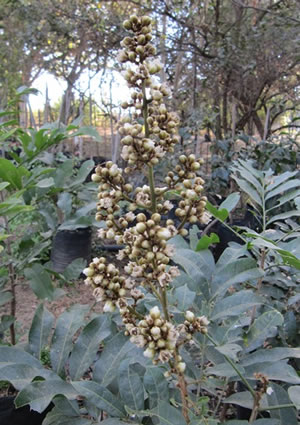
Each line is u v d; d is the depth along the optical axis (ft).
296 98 19.01
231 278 3.94
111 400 3.74
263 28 16.48
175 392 4.25
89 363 4.33
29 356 4.40
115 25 18.30
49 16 18.80
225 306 3.90
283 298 6.19
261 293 5.82
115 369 4.13
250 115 19.40
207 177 14.46
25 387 3.77
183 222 3.51
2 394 7.26
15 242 13.24
